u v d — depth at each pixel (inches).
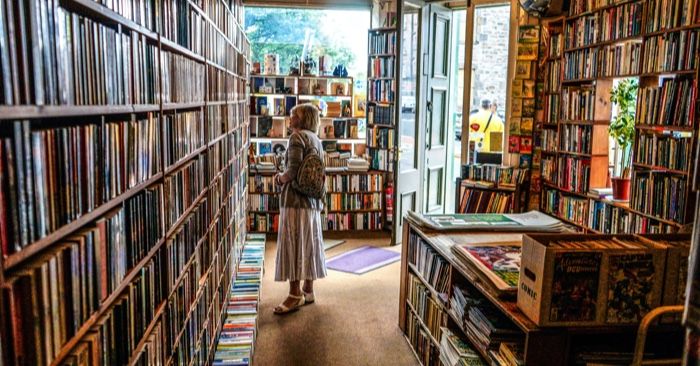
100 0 45.0
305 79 241.3
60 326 38.1
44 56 35.5
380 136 233.1
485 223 110.3
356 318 144.1
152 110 63.4
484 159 219.8
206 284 100.0
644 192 134.9
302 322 140.7
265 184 232.7
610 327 64.5
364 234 237.1
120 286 50.8
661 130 136.6
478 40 226.1
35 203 34.8
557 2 179.9
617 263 63.4
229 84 142.4
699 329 31.2
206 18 101.7
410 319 127.3
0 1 30.5
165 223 68.7
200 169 96.1
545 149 189.5
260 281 151.5
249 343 111.6
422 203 234.4
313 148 139.3
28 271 34.1
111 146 48.2
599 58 157.1
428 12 221.5
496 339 76.5
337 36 247.3
